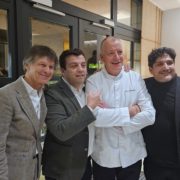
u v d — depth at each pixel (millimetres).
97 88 1584
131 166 1630
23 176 1226
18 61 2422
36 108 1304
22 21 2438
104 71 1635
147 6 5180
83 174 1547
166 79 1681
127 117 1477
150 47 5422
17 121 1193
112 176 1642
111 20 3922
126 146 1582
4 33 2340
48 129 1391
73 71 1443
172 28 5969
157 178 1741
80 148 1446
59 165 1410
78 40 3279
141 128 1589
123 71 1672
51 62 1277
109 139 1580
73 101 1433
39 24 2691
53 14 2824
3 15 2311
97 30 3652
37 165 1351
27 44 2516
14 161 1200
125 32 4473
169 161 1674
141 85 1674
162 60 1664
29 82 1283
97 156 1607
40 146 1368
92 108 1321
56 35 2945
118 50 1573
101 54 1633
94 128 1578
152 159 1733
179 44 5910
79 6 3258
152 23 5477
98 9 3678
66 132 1267
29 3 2502
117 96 1584
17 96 1209
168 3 5520
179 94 1645
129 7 4781
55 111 1347
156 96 1706
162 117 1667
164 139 1666
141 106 1586
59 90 1438
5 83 2322
